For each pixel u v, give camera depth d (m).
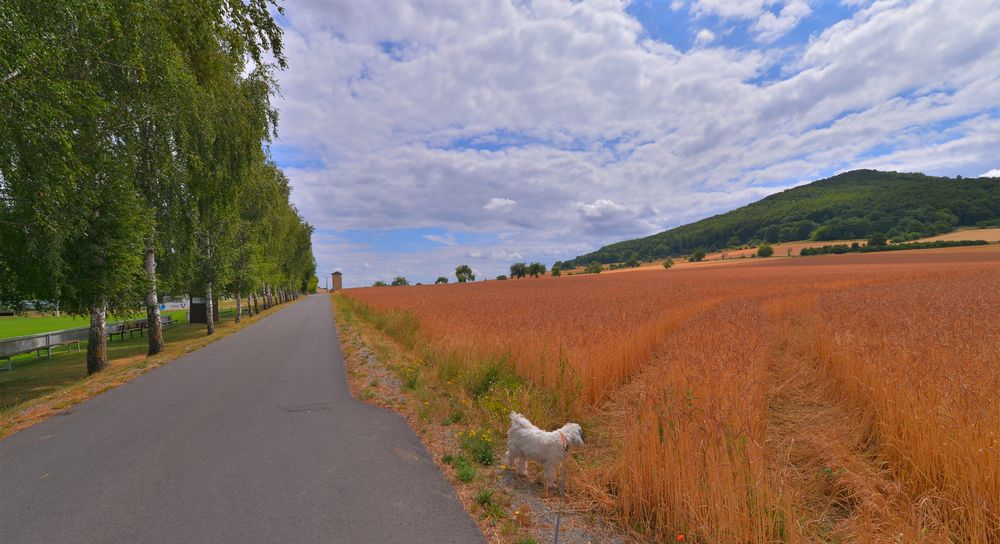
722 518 3.37
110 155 10.95
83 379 11.07
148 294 14.97
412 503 4.02
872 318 11.67
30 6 7.03
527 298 29.97
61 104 7.86
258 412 7.07
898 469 4.71
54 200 8.49
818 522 3.87
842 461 4.76
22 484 4.52
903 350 6.85
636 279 64.62
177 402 7.80
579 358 7.96
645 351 10.10
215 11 9.33
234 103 15.02
